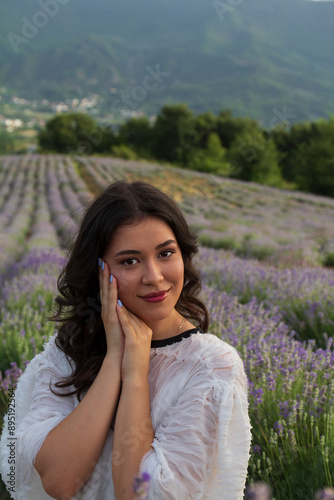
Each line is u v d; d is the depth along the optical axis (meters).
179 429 0.95
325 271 5.97
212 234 12.66
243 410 0.98
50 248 7.89
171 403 1.03
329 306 4.05
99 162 39.41
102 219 1.08
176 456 0.92
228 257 8.47
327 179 33.47
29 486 1.04
